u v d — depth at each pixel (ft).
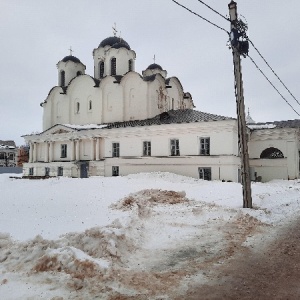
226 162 83.05
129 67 136.67
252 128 100.53
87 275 18.22
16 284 17.08
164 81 122.93
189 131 89.15
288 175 93.50
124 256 22.20
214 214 37.06
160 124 92.79
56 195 50.42
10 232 26.32
